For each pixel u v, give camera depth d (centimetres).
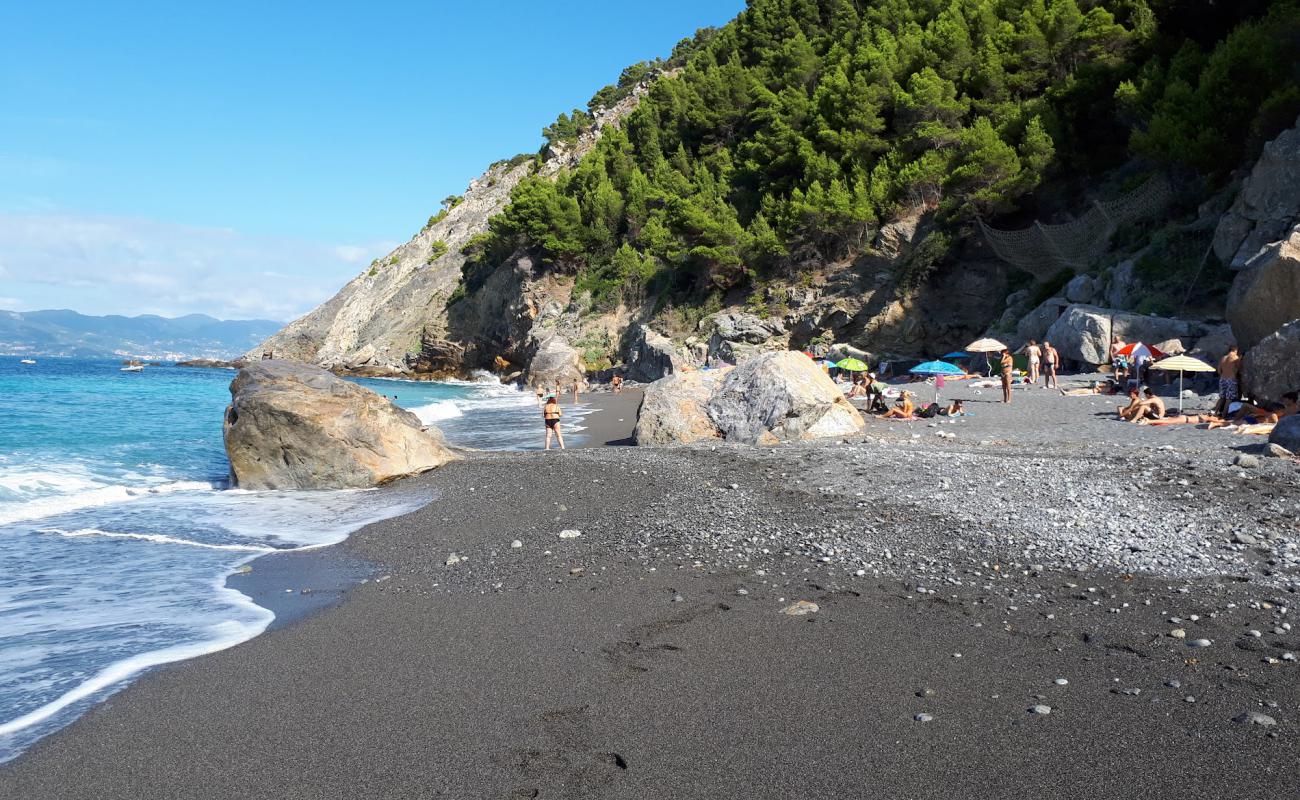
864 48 6481
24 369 10244
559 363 6819
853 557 930
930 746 498
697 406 2303
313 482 1731
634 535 1099
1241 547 886
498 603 834
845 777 466
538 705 581
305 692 622
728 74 8262
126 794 480
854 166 5994
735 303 6412
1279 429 1451
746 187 7125
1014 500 1151
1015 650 648
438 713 575
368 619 803
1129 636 662
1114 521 1012
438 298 10481
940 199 5431
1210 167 3834
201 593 927
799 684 598
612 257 7931
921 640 678
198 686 639
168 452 2375
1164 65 4562
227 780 493
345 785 480
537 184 8894
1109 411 2328
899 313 5109
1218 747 483
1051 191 4959
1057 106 4956
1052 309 3981
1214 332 2988
